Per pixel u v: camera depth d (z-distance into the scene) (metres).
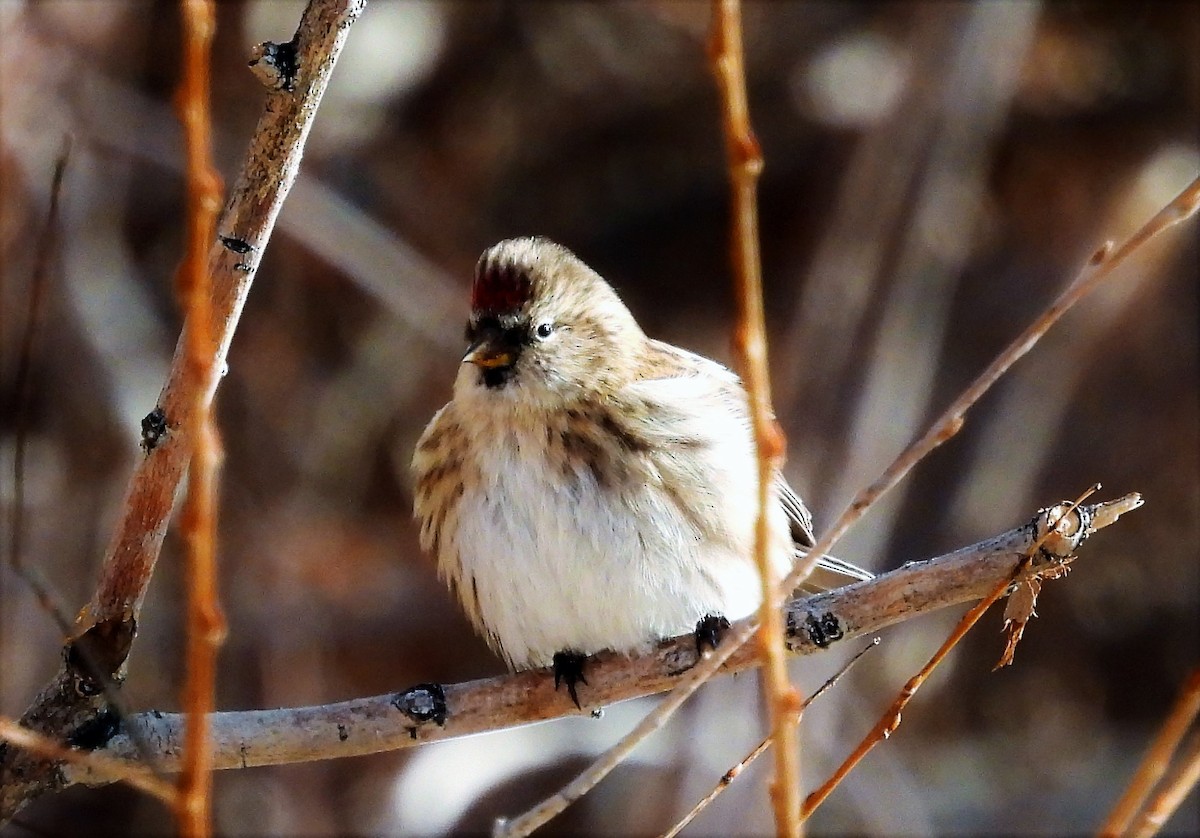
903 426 12.95
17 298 11.77
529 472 6.36
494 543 6.39
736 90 3.54
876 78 14.09
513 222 13.92
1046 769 12.66
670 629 6.32
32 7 11.73
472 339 6.49
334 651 12.31
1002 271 13.80
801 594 7.62
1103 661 13.15
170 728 5.34
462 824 11.80
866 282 13.04
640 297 14.04
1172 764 12.48
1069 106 14.05
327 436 12.77
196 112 3.48
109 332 12.06
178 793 3.60
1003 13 13.12
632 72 14.16
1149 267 13.51
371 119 13.45
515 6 13.86
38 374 11.88
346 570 12.55
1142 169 13.88
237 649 11.97
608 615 6.28
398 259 12.48
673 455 6.35
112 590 5.13
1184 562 13.25
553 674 6.30
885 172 13.10
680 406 6.44
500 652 6.66
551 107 14.10
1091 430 13.52
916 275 13.08
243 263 4.80
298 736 5.55
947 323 13.66
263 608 12.12
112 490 11.72
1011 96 13.81
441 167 13.71
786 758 3.72
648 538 6.28
